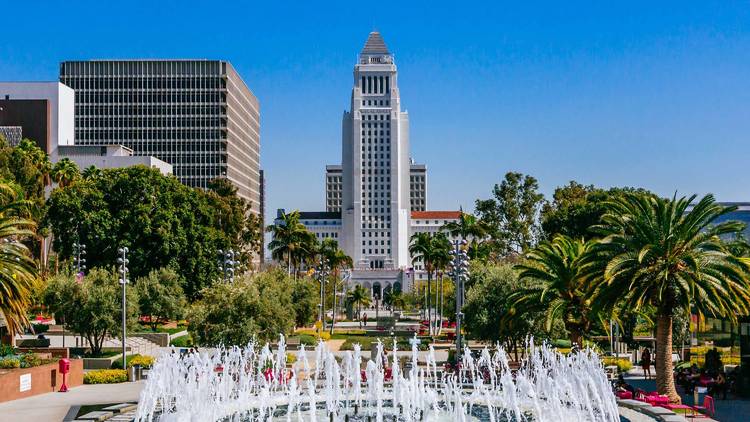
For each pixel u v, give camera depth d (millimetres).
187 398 42938
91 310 65188
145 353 72375
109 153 160500
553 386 41344
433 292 162125
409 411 39188
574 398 38875
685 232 41250
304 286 93750
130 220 91938
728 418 38344
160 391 43344
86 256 91312
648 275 41656
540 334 55812
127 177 94312
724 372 48906
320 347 49375
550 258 51250
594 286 44000
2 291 48219
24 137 154500
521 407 41188
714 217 42125
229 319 56594
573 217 112000
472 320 59750
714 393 45469
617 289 42625
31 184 104250
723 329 54219
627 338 72688
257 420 37875
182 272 93938
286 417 38625
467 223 128250
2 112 154500
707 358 50781
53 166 123625
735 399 44500
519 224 147875
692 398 45188
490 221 150500
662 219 41875
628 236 43719
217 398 42969
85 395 46812
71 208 91375
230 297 57344
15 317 50250
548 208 148500
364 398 45062
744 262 41250
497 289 59312
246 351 53906
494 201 151875
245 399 44344
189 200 100688
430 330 96188
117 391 48875
